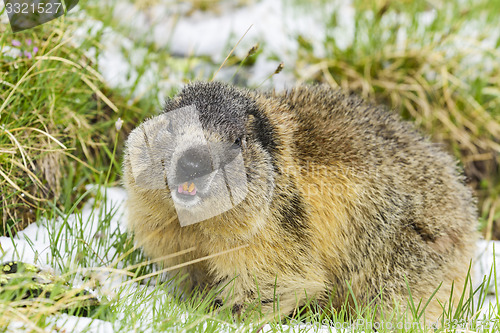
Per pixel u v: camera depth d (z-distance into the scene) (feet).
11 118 31.78
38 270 24.34
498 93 43.34
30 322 19.47
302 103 31.09
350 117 30.86
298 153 28.68
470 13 46.93
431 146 32.78
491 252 35.50
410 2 48.16
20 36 34.81
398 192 29.53
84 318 21.95
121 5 49.73
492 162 43.29
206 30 49.52
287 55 45.47
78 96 35.63
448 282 29.99
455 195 31.32
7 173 30.12
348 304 29.91
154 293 26.17
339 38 46.21
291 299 28.40
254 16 50.06
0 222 30.14
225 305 26.68
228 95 27.71
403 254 29.43
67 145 34.71
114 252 30.17
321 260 29.01
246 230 26.63
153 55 44.62
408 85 43.29
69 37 36.35
